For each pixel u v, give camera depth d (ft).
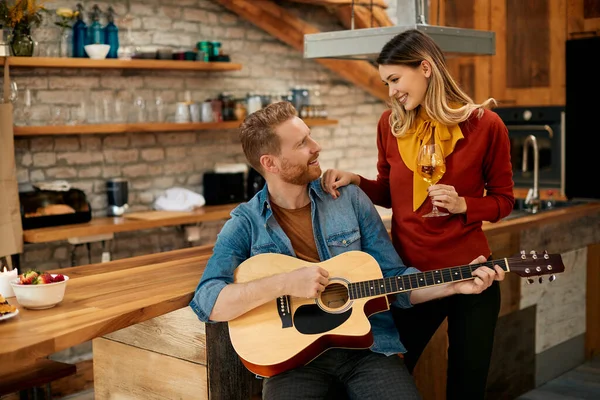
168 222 15.67
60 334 6.31
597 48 16.96
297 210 8.27
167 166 17.48
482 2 18.92
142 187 17.04
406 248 8.43
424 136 8.25
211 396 8.00
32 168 15.16
